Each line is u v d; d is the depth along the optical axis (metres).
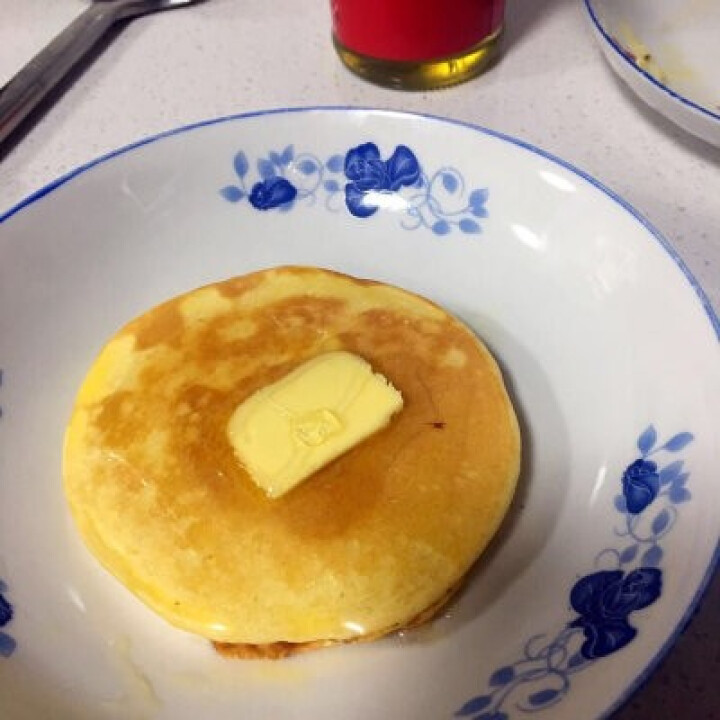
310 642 0.20
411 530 0.21
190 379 0.24
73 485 0.23
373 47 0.34
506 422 0.23
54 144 0.34
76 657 0.20
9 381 0.24
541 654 0.19
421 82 0.34
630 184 0.30
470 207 0.27
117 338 0.25
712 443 0.20
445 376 0.24
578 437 0.23
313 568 0.21
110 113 0.35
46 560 0.22
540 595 0.21
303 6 0.39
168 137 0.27
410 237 0.28
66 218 0.26
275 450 0.22
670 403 0.22
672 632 0.17
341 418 0.22
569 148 0.32
